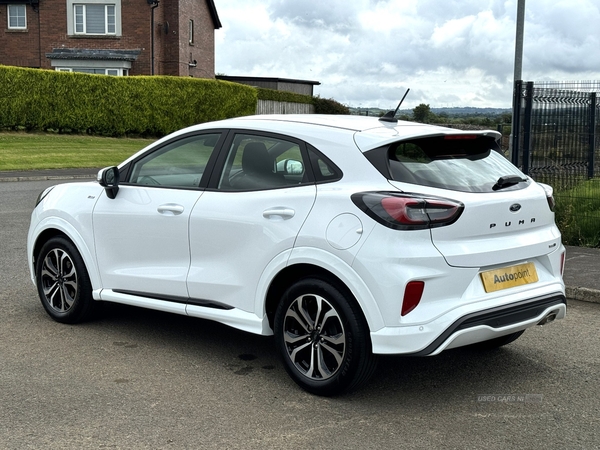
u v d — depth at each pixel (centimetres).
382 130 454
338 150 448
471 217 420
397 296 402
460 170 448
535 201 463
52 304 604
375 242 409
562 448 378
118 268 554
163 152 543
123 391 450
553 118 1123
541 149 1111
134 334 572
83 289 580
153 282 528
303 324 450
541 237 466
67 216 582
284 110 4766
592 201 1034
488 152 485
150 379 473
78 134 3161
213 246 491
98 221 561
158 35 3816
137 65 3756
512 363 517
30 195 1536
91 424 399
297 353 456
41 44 3803
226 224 481
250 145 493
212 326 600
